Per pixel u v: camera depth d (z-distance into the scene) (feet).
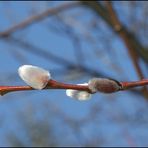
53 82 1.14
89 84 1.14
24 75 1.12
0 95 1.15
